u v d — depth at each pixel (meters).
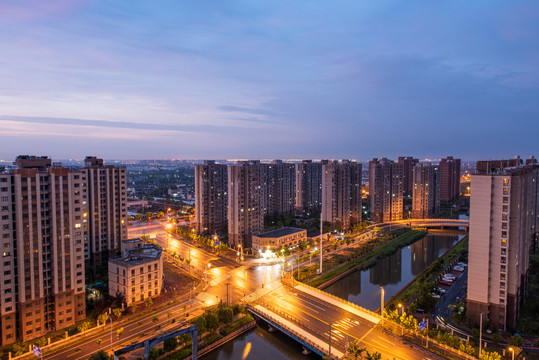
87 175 172.88
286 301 140.50
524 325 123.12
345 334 112.94
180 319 126.38
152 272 144.38
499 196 116.00
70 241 121.56
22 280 111.44
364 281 177.12
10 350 106.06
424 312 134.00
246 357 110.44
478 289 120.44
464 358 99.19
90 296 142.12
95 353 94.44
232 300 142.38
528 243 143.38
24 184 111.62
